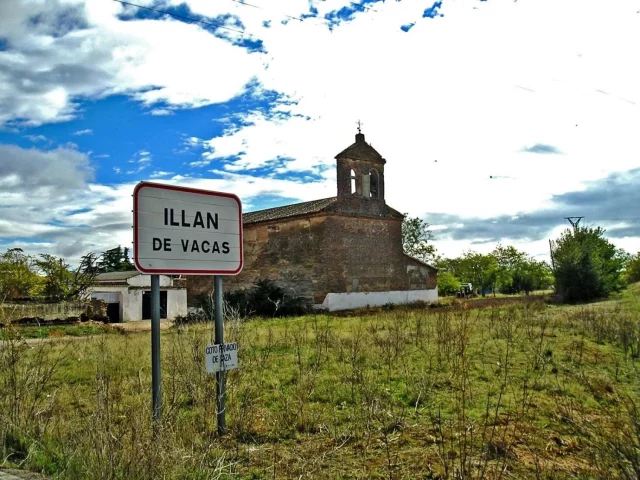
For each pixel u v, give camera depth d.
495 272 71.56
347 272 34.78
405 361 10.80
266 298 32.22
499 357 11.05
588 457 5.35
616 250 43.50
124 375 9.34
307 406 7.56
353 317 25.81
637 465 4.38
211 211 6.28
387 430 6.68
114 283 41.06
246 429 6.45
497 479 4.94
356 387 8.66
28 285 31.45
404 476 5.14
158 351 5.57
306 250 34.84
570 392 8.58
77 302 30.64
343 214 34.94
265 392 8.54
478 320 18.75
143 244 5.60
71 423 5.72
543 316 21.45
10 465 4.80
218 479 4.71
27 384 6.42
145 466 4.41
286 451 5.88
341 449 5.98
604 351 12.63
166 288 44.03
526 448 6.02
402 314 22.05
